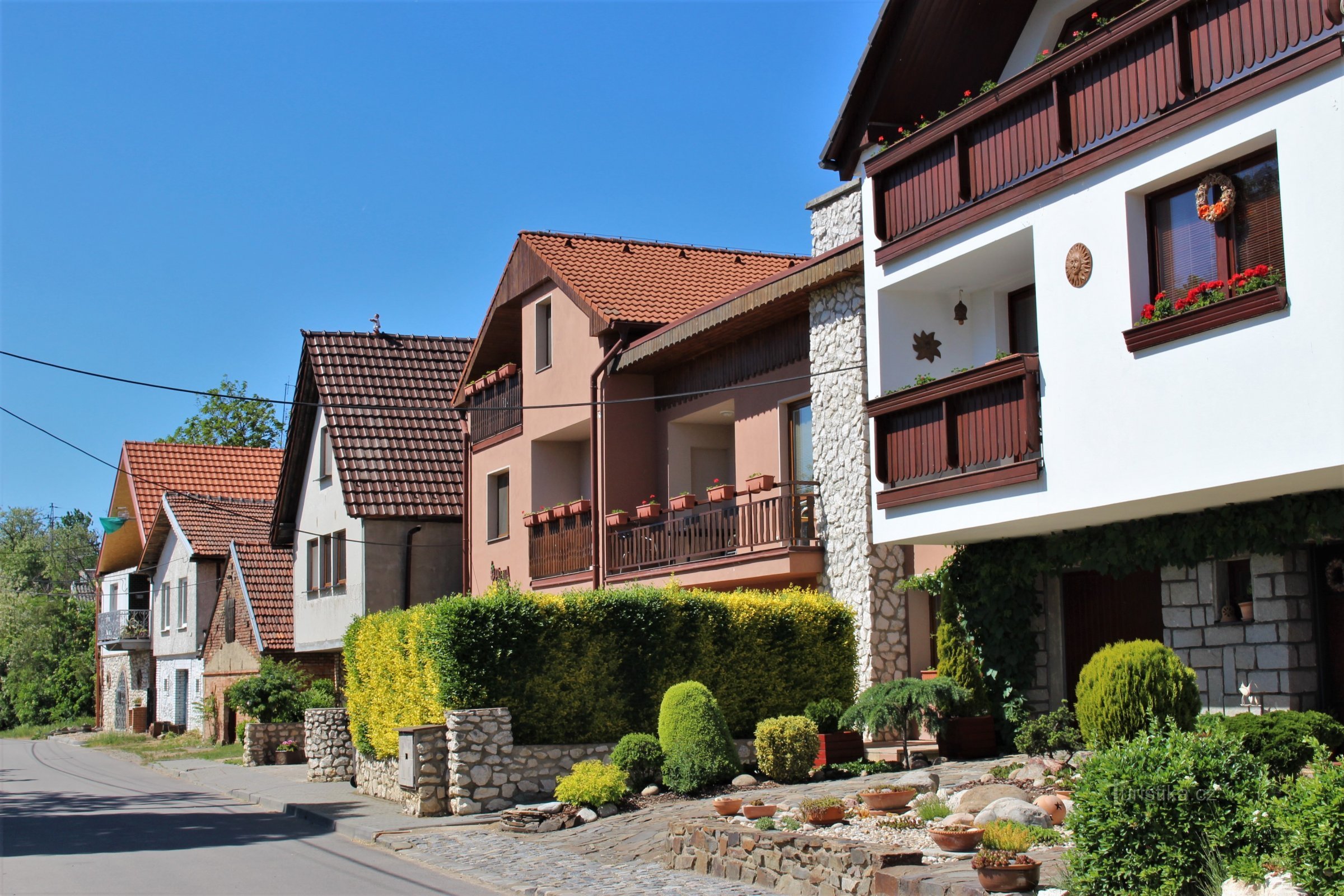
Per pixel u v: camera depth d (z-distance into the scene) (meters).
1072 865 8.16
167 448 47.72
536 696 16.73
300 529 34.62
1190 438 11.40
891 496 15.54
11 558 76.06
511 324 28.78
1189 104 11.45
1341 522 11.30
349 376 32.12
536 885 11.16
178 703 44.22
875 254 16.08
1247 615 12.66
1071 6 15.53
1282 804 7.36
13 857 14.03
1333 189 10.16
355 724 20.48
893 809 11.89
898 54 16.64
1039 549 15.09
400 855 13.57
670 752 15.71
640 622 17.33
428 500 30.28
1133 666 11.30
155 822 17.61
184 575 43.47
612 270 25.19
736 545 20.47
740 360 21.42
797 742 15.45
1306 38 10.43
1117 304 12.25
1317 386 10.26
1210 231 11.66
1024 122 13.62
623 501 23.48
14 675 58.97
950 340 16.38
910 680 15.20
